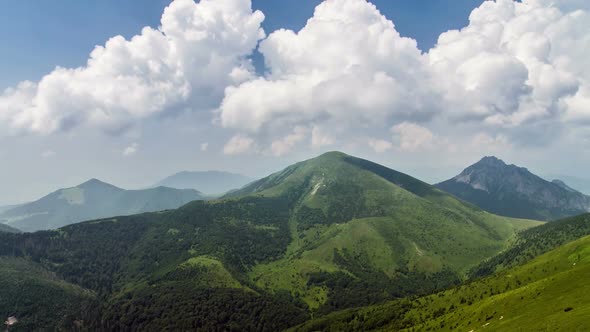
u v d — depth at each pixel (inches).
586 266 7726.4
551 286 7706.7
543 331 5541.3
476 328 7805.1
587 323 5034.5
